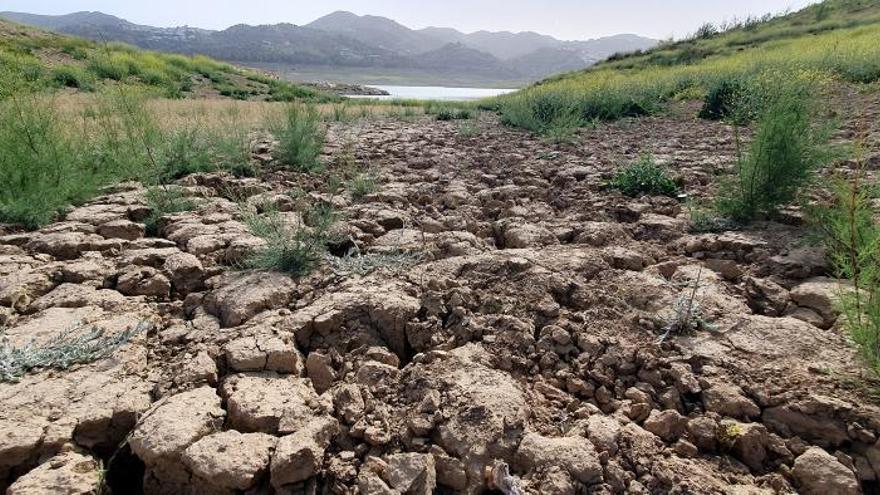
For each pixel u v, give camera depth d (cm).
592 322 301
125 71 2308
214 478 197
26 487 192
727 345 279
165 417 221
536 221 488
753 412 236
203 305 330
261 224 405
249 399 234
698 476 207
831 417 229
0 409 225
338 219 457
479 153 834
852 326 248
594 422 228
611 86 1566
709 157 718
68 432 216
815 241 375
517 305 321
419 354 276
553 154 789
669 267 379
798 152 430
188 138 716
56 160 507
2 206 459
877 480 210
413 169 729
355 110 1639
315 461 206
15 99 541
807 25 3669
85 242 403
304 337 293
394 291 326
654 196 550
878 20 3269
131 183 606
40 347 269
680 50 3628
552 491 197
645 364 267
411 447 221
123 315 308
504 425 225
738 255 388
